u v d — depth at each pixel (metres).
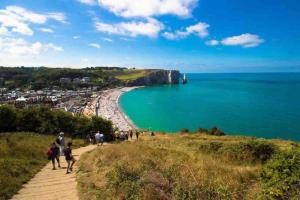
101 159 16.67
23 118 42.34
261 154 17.42
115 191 9.98
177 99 186.12
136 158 14.54
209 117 113.06
